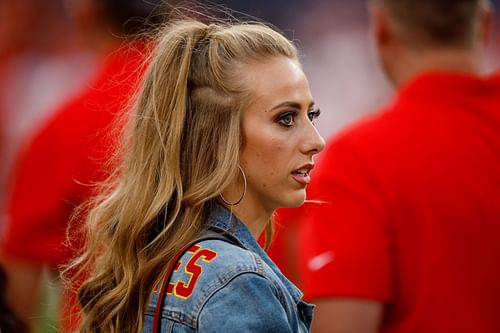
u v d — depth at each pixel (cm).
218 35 525
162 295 492
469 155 714
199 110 512
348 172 719
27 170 851
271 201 513
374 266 705
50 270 862
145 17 872
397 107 739
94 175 830
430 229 704
